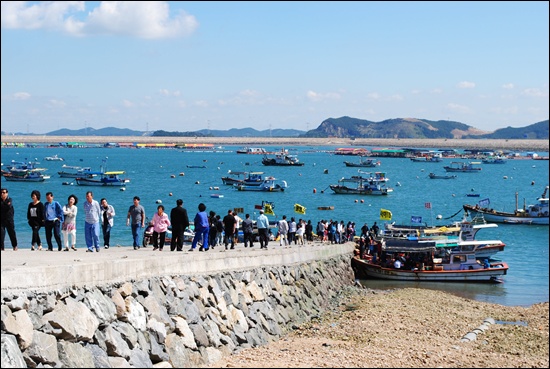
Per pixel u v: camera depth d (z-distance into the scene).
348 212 109.25
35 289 17.11
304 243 53.66
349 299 43.56
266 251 34.12
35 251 28.16
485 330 33.97
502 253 70.81
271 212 66.31
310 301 37.22
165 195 131.38
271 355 24.67
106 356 18.45
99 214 29.28
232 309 26.86
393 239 57.62
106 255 25.77
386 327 33.41
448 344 30.03
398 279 54.22
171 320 22.20
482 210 100.00
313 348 26.89
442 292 48.09
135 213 33.00
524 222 98.44
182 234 31.75
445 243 55.56
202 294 25.08
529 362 26.95
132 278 21.36
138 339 20.12
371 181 143.62
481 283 53.56
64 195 127.38
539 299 47.00
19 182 157.25
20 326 16.12
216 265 27.50
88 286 19.12
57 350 16.98
